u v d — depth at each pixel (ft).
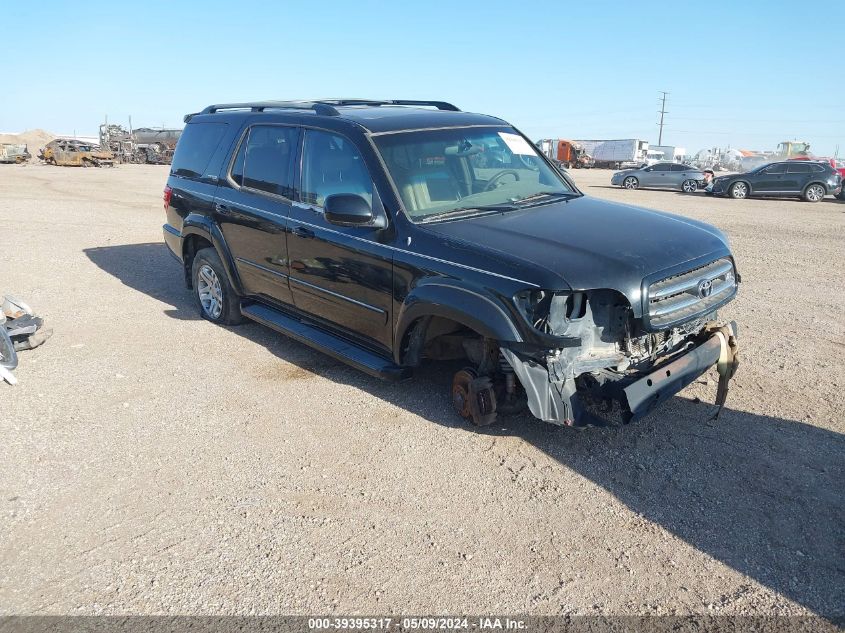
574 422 12.16
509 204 15.53
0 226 41.86
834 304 24.32
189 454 13.48
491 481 12.43
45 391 16.48
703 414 14.94
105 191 69.26
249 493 12.12
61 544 10.71
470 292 12.74
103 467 12.99
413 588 9.73
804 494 11.87
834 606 9.27
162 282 27.81
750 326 21.49
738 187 77.87
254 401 15.90
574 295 11.96
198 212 21.38
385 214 14.66
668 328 12.46
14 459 13.24
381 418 14.94
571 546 10.62
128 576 10.00
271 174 18.43
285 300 18.54
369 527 11.13
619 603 9.41
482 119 17.94
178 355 18.99
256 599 9.52
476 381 13.62
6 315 19.51
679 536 10.82
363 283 15.28
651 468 12.78
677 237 13.53
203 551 10.55
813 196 74.33
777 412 15.06
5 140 244.01
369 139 15.43
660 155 238.48
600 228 13.73
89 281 27.84
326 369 17.87
